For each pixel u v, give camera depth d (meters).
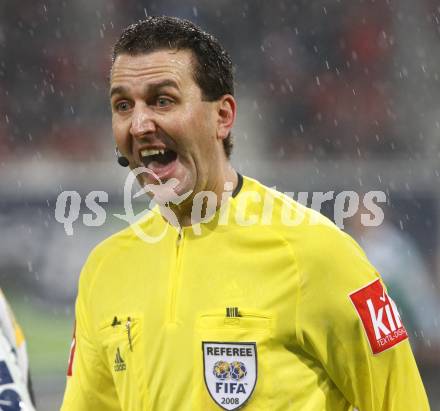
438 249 34.88
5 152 46.56
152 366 10.02
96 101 47.97
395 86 47.91
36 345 32.44
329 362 9.75
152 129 9.55
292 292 9.66
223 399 9.63
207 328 9.76
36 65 48.31
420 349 31.12
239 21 48.97
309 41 48.81
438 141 46.56
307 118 47.38
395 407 10.01
